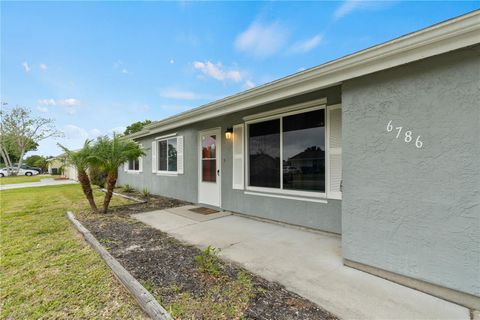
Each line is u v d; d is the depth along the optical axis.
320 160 4.15
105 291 2.44
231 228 4.61
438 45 2.12
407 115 2.39
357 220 2.78
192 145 7.27
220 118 6.24
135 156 6.44
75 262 3.13
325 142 4.04
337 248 3.48
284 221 4.71
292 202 4.56
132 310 2.13
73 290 2.47
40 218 5.65
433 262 2.25
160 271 2.76
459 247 2.12
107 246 3.62
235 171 5.80
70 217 5.48
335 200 3.93
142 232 4.38
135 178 11.27
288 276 2.65
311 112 4.27
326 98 3.99
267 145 5.05
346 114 2.87
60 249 3.61
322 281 2.54
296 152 4.50
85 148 5.98
